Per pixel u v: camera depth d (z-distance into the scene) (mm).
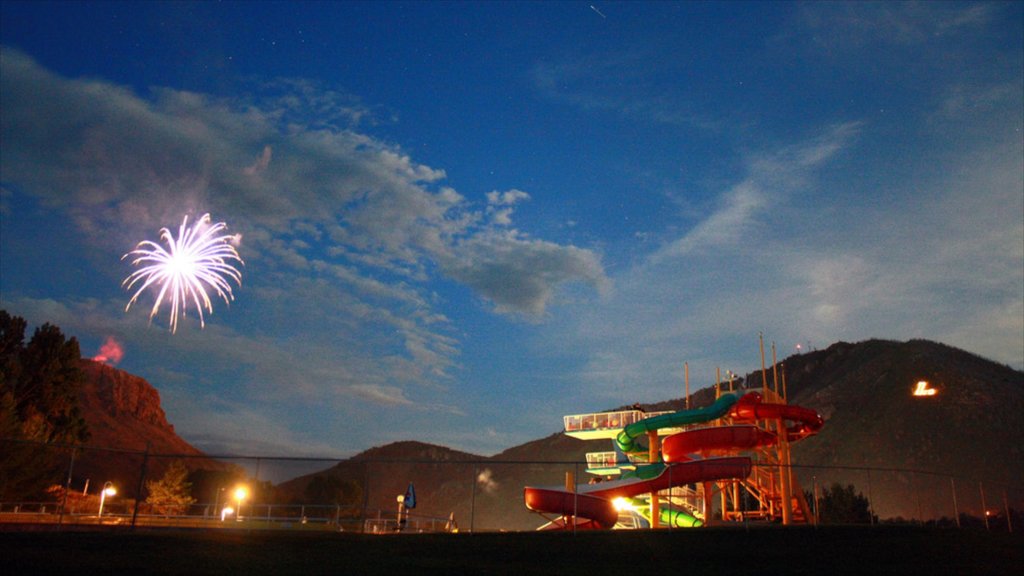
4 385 72938
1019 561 33281
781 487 54594
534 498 50750
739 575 27219
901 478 194750
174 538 29656
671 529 38188
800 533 38500
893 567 29938
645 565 28516
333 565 25453
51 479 68125
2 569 22000
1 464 62125
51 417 81438
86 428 84062
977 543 38312
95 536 29094
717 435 52250
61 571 22219
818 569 28953
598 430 66125
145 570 22984
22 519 50594
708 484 55812
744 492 59250
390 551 29250
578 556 30000
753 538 36406
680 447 53219
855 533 39406
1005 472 190750
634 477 55812
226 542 29359
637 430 58875
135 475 199000
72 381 84125
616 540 34312
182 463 93375
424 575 24484
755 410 56562
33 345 82562
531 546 31781
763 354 62688
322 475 132125
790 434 60469
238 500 58625
